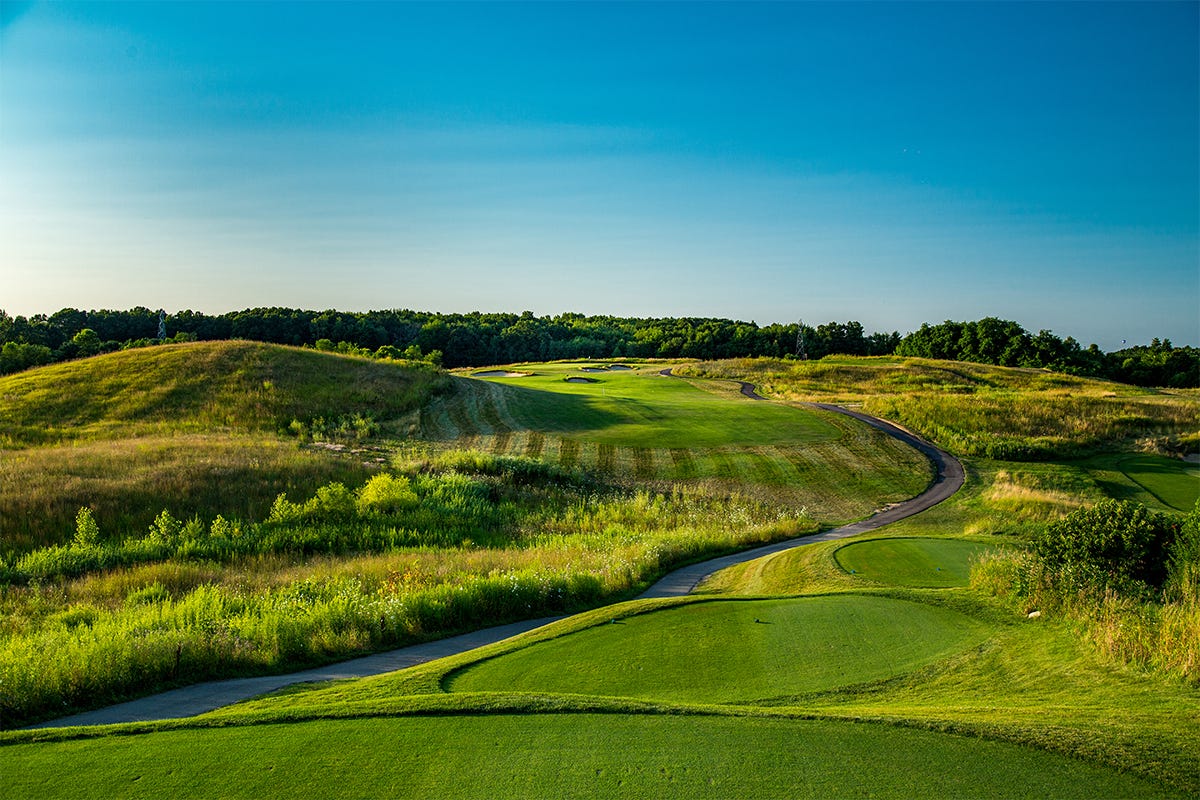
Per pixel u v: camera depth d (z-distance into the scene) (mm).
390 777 5910
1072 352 117500
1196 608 9656
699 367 87875
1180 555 12016
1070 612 10680
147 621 14578
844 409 55844
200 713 9609
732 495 37062
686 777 5840
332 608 15023
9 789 5789
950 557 19500
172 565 21906
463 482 34031
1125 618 9578
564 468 39688
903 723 6832
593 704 7438
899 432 48812
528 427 48219
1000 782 5672
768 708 7543
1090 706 7430
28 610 17453
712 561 24359
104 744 6621
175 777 5957
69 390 47312
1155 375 112438
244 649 12539
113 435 40438
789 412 54250
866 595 13734
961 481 39562
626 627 12258
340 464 35500
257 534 25984
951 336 129875
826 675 9367
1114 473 39812
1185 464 41844
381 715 7207
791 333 138875
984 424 48969
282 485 31688
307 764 6168
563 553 23344
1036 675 8664
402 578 19578
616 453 43188
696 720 7027
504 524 30406
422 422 48344
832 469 41188
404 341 129375
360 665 12523
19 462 31703
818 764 6035
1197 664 7934
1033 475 39156
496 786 5738
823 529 30984
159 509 27969
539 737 6664
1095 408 52031
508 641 11867
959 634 10820
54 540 25000
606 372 88125
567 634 11977
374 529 27609
